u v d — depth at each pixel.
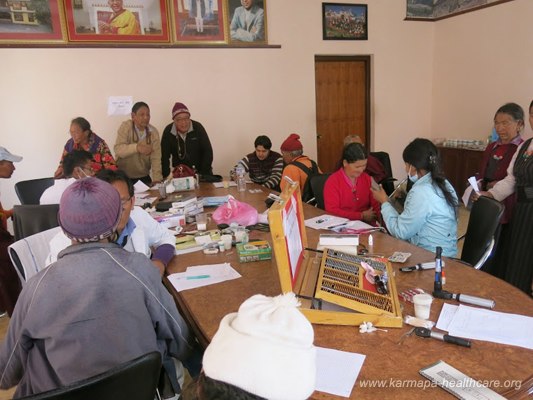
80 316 0.98
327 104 5.48
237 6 4.61
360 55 5.45
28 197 3.18
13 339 1.04
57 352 0.99
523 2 4.44
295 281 1.22
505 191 2.57
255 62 4.84
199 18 4.49
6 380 1.12
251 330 0.62
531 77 4.47
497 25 4.78
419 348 1.03
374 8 5.31
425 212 1.86
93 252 1.01
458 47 5.36
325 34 5.11
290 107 5.13
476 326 1.12
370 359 0.99
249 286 1.45
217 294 1.40
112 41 4.20
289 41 4.95
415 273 1.47
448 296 1.28
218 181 3.84
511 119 2.87
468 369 0.94
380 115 5.69
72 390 0.79
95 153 3.45
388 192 3.86
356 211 2.63
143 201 2.87
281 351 0.60
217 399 0.60
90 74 4.20
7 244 2.64
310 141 5.34
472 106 5.28
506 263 2.55
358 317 1.13
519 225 2.45
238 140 4.96
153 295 1.10
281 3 4.82
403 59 5.64
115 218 1.04
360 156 2.45
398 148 5.91
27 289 1.00
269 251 1.67
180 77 4.55
